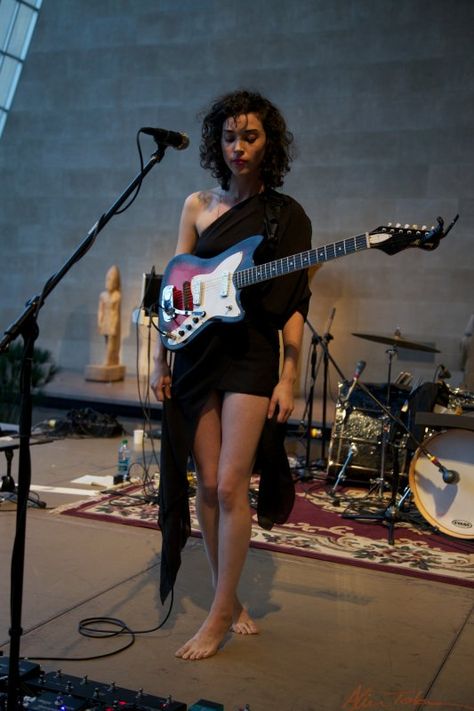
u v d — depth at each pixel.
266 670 2.66
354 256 10.14
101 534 4.20
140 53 11.27
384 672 2.70
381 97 10.05
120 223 11.39
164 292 2.79
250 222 2.70
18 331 2.13
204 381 2.73
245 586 3.51
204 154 2.77
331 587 3.56
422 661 2.80
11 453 4.86
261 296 2.70
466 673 2.72
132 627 2.98
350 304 10.18
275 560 3.91
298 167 10.41
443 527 4.50
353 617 3.20
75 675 2.56
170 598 3.30
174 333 2.73
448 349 9.77
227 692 2.49
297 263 2.45
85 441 7.16
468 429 4.47
